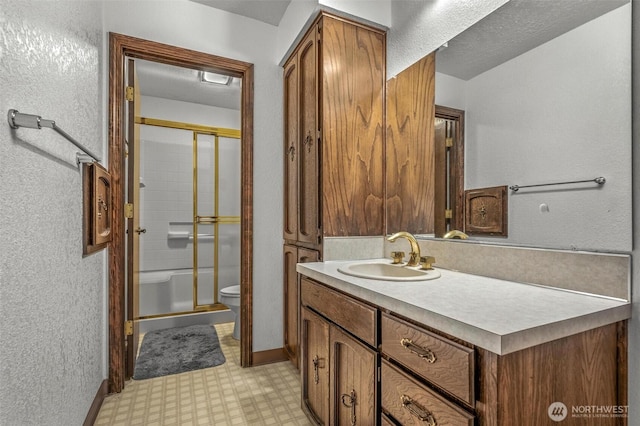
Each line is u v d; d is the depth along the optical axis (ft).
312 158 6.25
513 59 4.00
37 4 3.32
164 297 10.93
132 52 6.46
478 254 4.41
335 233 5.90
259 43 7.51
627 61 2.95
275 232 7.64
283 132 7.73
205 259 12.45
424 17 5.48
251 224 7.35
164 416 5.39
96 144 5.58
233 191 12.92
